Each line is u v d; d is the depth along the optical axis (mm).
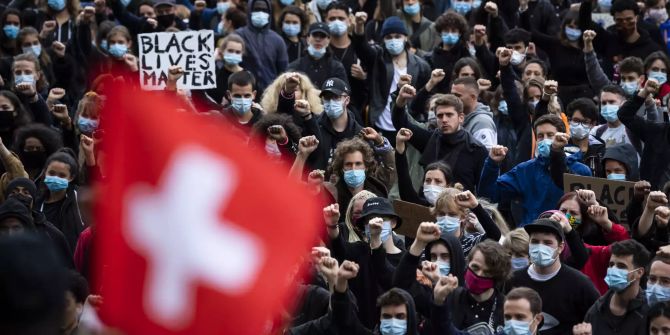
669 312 12242
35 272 3914
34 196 15539
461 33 22359
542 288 13250
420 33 24422
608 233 14867
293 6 24062
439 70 19531
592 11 25594
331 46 22312
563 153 16250
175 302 4535
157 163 4543
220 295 4566
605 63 23750
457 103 17578
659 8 25484
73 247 16359
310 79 21547
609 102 18594
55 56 23016
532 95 19125
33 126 18031
